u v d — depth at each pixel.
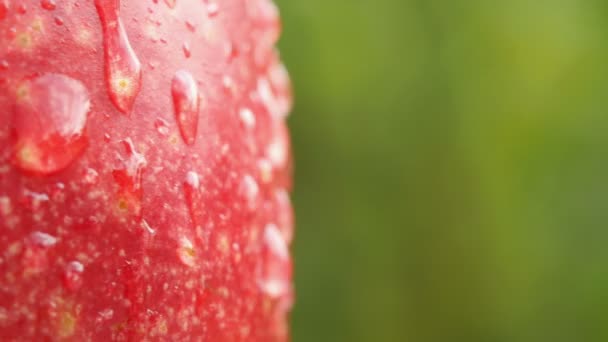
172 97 0.13
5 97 0.12
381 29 0.47
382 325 0.50
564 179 0.48
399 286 0.50
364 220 0.50
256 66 0.15
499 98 0.49
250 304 0.14
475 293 0.50
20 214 0.12
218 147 0.14
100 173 0.13
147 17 0.13
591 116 0.48
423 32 0.49
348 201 0.50
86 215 0.12
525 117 0.49
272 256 0.14
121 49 0.13
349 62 0.47
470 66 0.49
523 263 0.49
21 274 0.12
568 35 0.48
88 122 0.13
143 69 0.13
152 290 0.13
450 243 0.51
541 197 0.49
